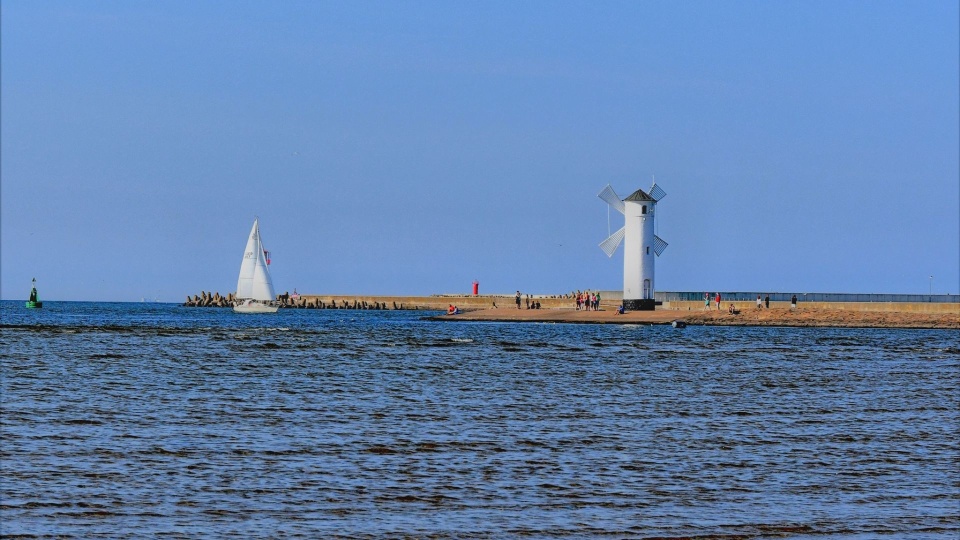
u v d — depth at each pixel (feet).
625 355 546.26
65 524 181.98
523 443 261.24
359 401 339.77
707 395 368.27
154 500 198.90
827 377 437.17
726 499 205.46
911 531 184.55
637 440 268.62
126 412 307.78
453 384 394.32
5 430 269.44
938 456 250.37
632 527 185.16
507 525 185.26
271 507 195.42
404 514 191.72
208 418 298.15
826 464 239.50
